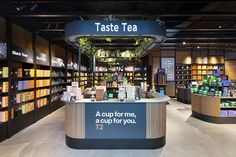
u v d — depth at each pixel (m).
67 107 5.10
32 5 6.02
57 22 7.01
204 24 8.80
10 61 5.75
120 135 4.96
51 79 9.38
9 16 5.55
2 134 5.45
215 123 7.41
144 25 4.78
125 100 5.03
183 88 12.94
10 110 5.79
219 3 5.69
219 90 7.69
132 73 16.47
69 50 12.75
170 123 7.46
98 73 16.22
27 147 4.98
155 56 15.70
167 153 4.64
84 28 4.74
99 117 4.96
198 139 5.61
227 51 15.45
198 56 15.52
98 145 4.95
